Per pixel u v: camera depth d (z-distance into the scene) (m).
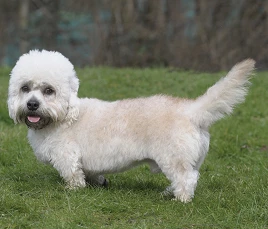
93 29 21.72
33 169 7.96
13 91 6.91
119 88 13.89
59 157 6.94
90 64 21.69
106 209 6.29
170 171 6.52
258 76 15.24
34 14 24.53
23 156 8.53
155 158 6.57
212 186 7.57
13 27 24.81
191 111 6.51
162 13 21.08
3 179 7.37
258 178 7.73
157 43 20.80
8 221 5.84
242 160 9.12
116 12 21.28
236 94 6.41
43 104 6.73
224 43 20.25
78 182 6.98
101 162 6.85
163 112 6.59
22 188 6.98
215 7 20.39
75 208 6.21
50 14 23.66
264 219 6.19
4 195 6.32
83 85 13.80
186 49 20.38
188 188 6.53
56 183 7.23
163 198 6.80
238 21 20.36
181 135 6.44
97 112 6.97
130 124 6.68
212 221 6.10
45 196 6.58
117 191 6.97
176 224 5.93
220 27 20.34
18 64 6.94
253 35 20.28
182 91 13.77
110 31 21.12
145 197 6.81
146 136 6.58
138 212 6.27
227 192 7.22
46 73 6.76
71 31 22.62
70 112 6.91
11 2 25.06
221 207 6.55
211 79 14.69
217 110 6.46
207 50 20.17
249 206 6.48
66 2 23.44
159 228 5.80
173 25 20.80
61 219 5.87
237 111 12.05
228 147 9.57
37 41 24.14
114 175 7.90
